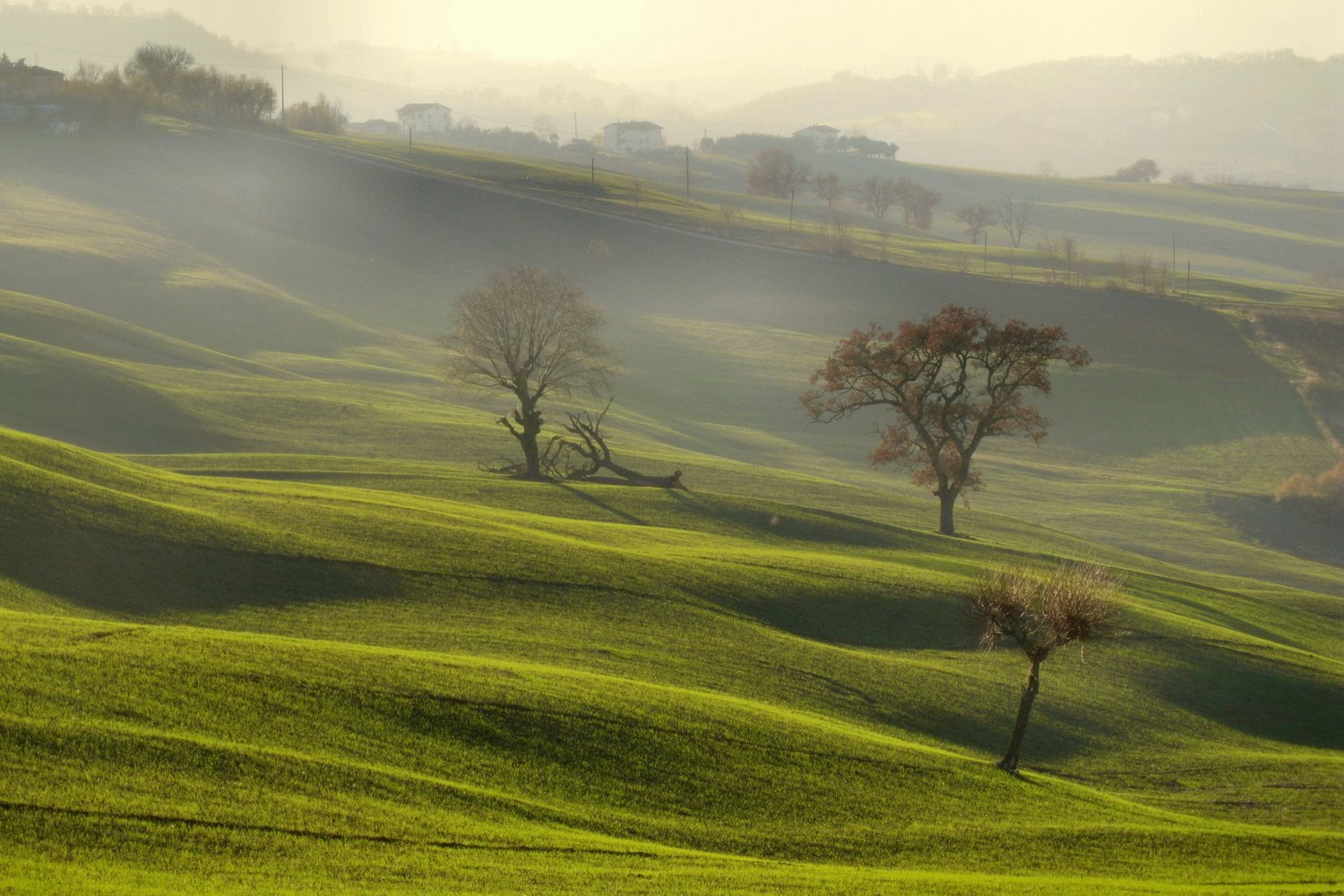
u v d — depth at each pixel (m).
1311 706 100.06
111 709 55.91
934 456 153.62
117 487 105.50
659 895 48.56
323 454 171.62
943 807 67.06
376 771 56.66
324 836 49.47
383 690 65.75
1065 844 64.12
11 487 93.31
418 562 98.31
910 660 97.31
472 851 50.78
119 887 42.19
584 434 162.75
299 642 71.75
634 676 82.31
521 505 138.25
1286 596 148.12
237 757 54.22
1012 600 75.81
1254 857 65.56
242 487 117.94
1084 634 74.31
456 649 82.44
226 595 86.94
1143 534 199.00
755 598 104.62
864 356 153.12
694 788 63.69
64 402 171.62
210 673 62.75
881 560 130.25
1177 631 110.75
